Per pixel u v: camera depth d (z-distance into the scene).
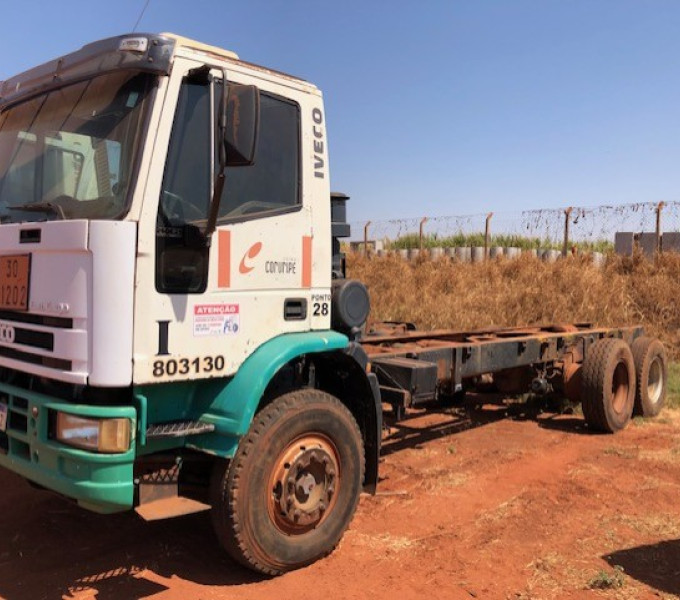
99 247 3.33
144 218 3.45
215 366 3.81
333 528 4.34
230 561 4.32
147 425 3.71
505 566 4.32
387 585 4.05
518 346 7.38
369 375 4.80
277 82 4.24
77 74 3.93
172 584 3.99
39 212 3.82
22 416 3.83
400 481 5.99
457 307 14.48
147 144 3.49
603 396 7.61
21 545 4.50
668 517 5.16
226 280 3.87
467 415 8.71
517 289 15.27
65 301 3.46
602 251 17.95
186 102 3.69
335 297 4.78
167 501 3.85
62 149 3.93
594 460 6.69
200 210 3.74
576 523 5.04
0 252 4.00
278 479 4.01
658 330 13.80
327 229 4.58
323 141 4.58
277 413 3.99
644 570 4.29
